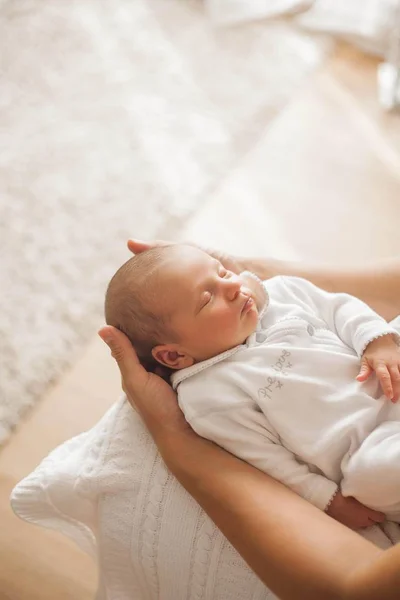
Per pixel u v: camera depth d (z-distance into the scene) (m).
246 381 0.97
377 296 1.14
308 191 1.98
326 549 0.74
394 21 2.25
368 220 1.89
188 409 0.96
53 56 2.39
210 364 1.01
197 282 1.00
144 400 0.96
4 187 1.99
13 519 1.38
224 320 0.99
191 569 0.92
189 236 1.88
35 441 1.50
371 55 2.35
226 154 2.08
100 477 0.97
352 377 0.97
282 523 0.78
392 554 0.66
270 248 1.84
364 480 0.86
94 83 2.30
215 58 2.38
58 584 1.29
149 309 1.01
